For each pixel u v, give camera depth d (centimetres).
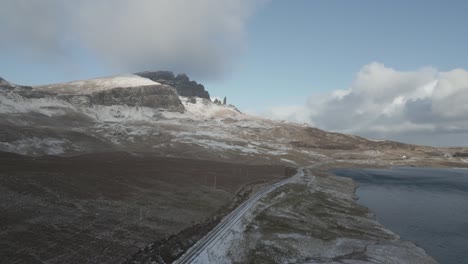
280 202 7812
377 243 5519
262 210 6950
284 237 5456
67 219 5147
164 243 4491
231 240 5000
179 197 7488
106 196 6806
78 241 4359
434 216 7588
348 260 4709
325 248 5147
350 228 6334
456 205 8881
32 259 3709
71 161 11212
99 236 4606
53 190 6644
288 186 10094
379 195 10475
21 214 5081
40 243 4156
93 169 9719
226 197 7969
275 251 4859
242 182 10375
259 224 6053
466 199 9819
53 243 4203
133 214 5794
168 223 5497
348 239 5641
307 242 5334
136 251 4203
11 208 5275
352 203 8806
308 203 8156
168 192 7881
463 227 6669
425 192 11144
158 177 9688
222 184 9669
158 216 5844
